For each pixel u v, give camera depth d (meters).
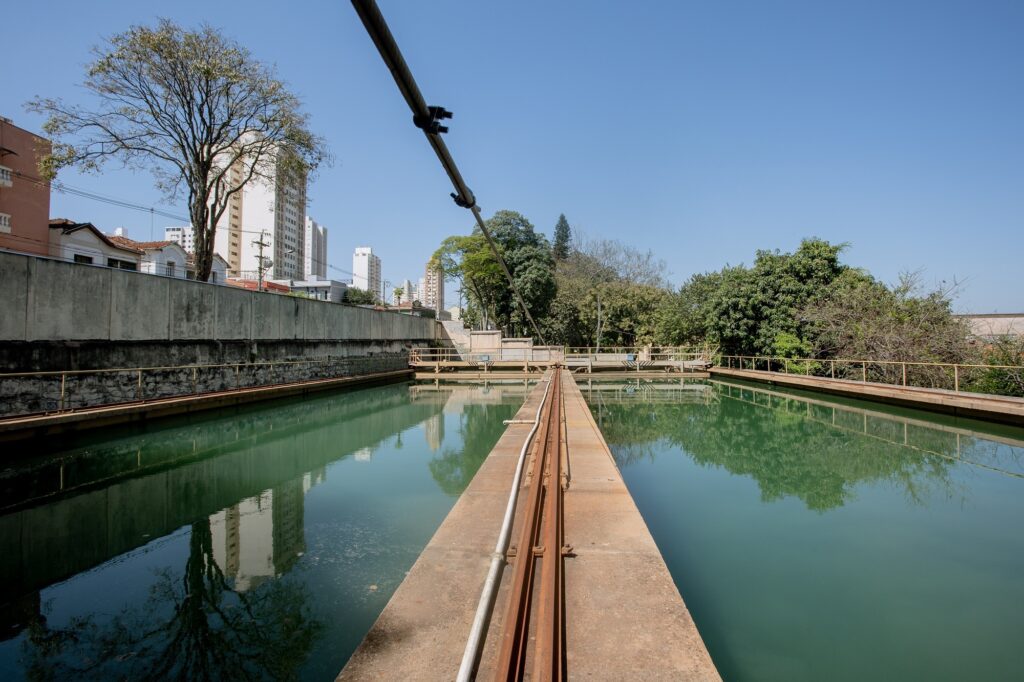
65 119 15.23
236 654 3.63
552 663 2.03
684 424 13.20
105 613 4.25
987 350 14.27
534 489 4.18
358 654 2.35
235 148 18.58
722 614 4.02
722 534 5.70
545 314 37.00
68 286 10.38
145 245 27.16
